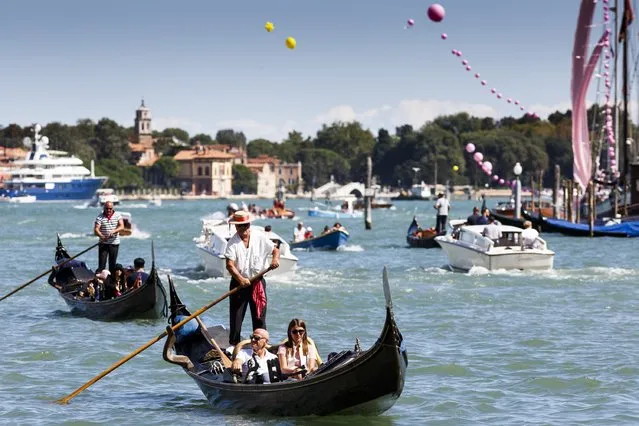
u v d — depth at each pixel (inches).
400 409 976.3
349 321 1546.5
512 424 919.0
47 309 1685.5
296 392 912.9
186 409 987.9
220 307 1748.3
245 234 1009.5
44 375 1146.0
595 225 4033.0
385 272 863.1
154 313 1513.3
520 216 3939.5
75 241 3998.5
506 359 1212.5
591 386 1066.1
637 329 1441.9
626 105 4399.6
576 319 1546.5
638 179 4202.8
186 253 3230.8
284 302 1769.2
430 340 1358.3
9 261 2869.1
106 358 1242.0
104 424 933.8
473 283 2066.9
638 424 914.1
